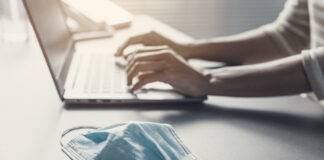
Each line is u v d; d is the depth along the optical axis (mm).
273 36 1100
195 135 712
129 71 896
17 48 1137
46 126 726
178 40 1147
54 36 928
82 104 821
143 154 587
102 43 1209
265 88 880
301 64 874
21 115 763
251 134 724
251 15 1806
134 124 616
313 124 771
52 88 892
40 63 1033
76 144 625
